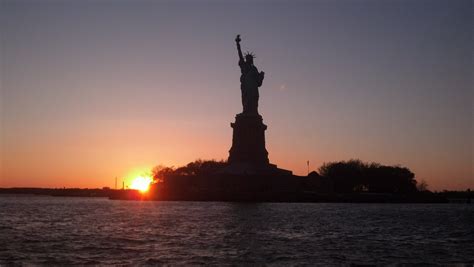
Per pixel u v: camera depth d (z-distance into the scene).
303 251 80.62
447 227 121.00
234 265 69.19
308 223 124.69
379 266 69.81
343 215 152.88
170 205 196.62
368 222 131.25
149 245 85.50
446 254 79.62
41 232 105.31
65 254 76.69
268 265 69.44
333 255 77.44
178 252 78.62
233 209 171.25
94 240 92.00
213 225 117.25
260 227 113.44
